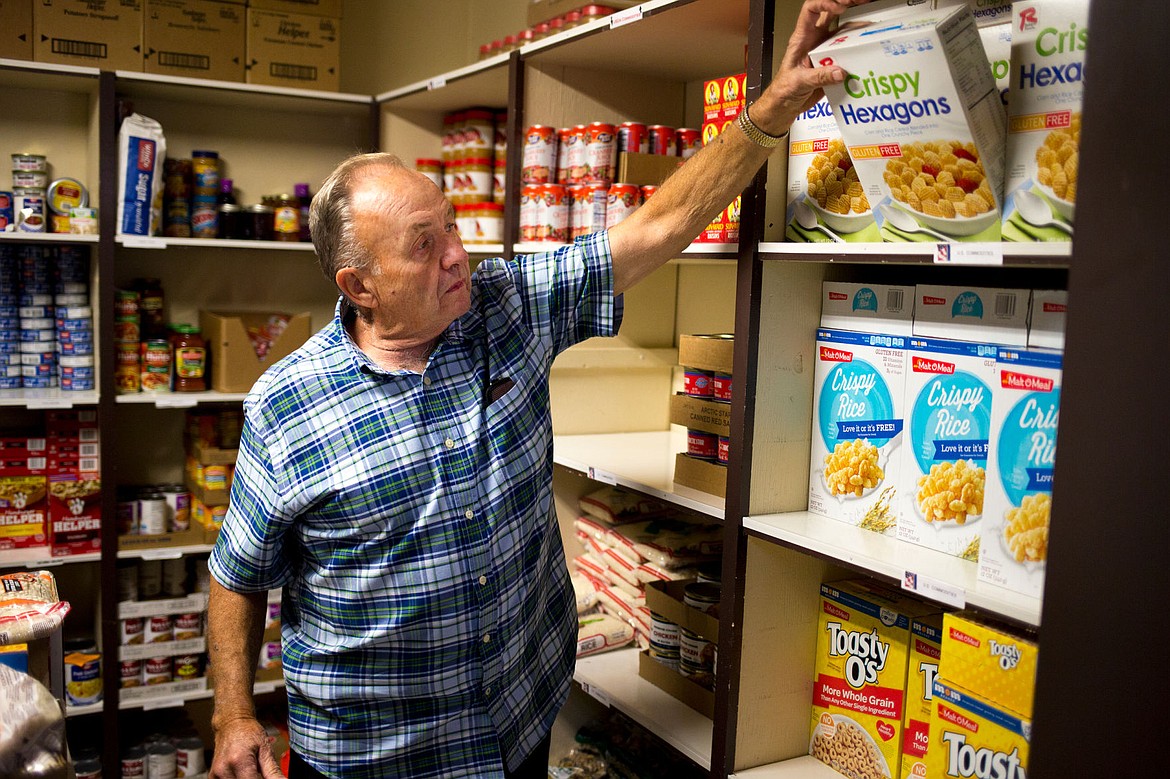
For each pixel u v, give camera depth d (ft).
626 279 5.98
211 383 11.21
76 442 10.48
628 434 9.32
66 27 10.18
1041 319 4.48
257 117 12.05
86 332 10.49
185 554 11.18
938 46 4.12
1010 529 4.50
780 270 5.84
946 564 4.93
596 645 8.29
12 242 10.45
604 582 8.94
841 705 6.06
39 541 10.52
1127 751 3.41
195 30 10.78
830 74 4.72
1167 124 3.33
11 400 9.77
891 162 4.76
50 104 11.04
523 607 5.71
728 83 6.22
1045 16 4.20
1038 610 4.22
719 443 6.48
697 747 6.48
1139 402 3.35
